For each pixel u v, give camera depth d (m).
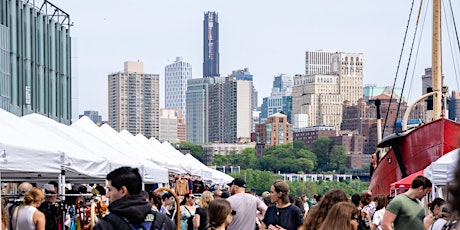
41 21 80.31
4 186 29.34
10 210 18.55
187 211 20.72
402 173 35.00
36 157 16.25
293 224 14.70
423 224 13.86
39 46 79.81
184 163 38.56
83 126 26.58
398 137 34.31
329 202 11.34
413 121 53.00
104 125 31.12
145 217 8.73
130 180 8.70
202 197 18.77
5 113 18.77
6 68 68.12
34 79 77.69
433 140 32.19
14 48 70.31
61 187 18.47
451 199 4.61
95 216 20.00
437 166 19.06
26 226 14.82
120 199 8.71
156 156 34.69
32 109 76.62
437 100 40.28
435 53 40.34
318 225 11.24
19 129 18.25
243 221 16.03
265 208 16.20
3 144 15.36
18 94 72.38
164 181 27.06
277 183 14.80
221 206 12.44
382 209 20.44
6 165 15.40
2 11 67.88
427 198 23.09
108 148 23.44
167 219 9.01
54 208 18.45
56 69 86.44
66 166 17.27
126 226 8.59
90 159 18.92
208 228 12.46
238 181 16.50
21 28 73.31
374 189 40.06
